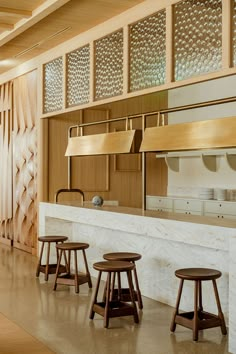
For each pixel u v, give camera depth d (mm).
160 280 5102
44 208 6863
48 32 6309
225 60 4219
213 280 4047
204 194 6934
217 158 7234
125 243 5648
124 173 7910
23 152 8258
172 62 4812
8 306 4887
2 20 5902
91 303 4926
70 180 7070
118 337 4012
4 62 8055
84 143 6625
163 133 5145
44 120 7434
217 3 4391
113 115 7828
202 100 7523
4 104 9062
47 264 6000
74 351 3701
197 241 4160
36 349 3730
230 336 3670
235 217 6359
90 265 6363
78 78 6551
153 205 7793
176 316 4125
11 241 8812
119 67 5766
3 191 9148
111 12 5523
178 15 4793
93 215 5680
